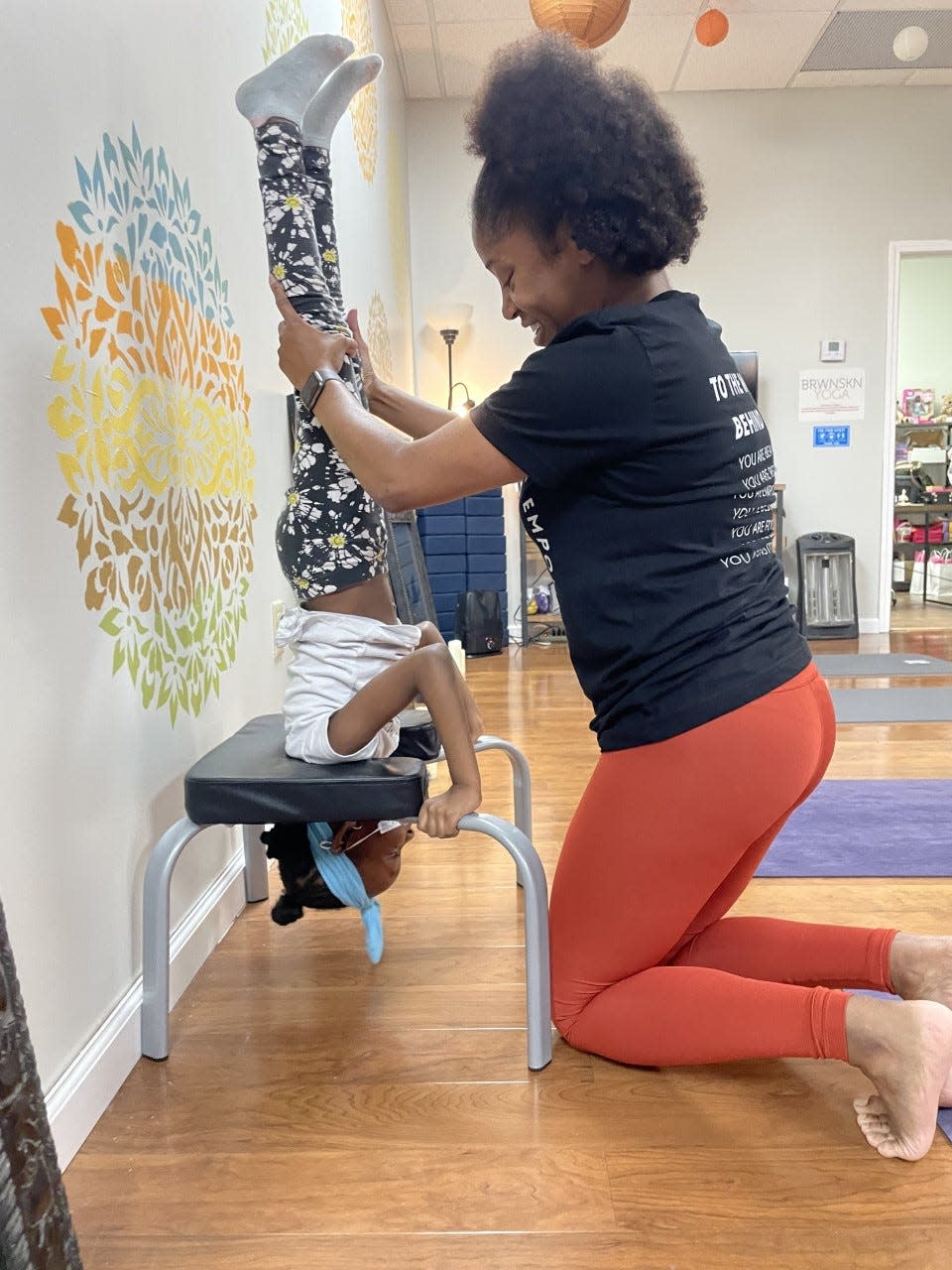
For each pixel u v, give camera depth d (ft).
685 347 3.34
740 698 3.49
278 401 6.88
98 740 3.85
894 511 21.85
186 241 5.00
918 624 18.83
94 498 3.83
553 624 17.39
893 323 16.99
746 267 16.96
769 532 3.81
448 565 15.83
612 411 3.24
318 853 4.15
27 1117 2.17
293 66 4.03
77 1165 3.46
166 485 4.63
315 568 4.19
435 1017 4.50
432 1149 3.51
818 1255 2.96
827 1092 3.84
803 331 17.06
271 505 6.64
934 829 6.93
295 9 7.67
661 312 3.41
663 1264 2.93
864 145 16.63
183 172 4.99
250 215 6.26
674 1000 3.73
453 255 16.85
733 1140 3.53
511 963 5.05
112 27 4.10
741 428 3.51
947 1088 3.60
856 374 17.11
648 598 3.51
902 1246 2.99
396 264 14.29
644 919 3.73
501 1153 3.48
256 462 6.28
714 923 4.28
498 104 3.39
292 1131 3.64
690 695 3.51
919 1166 3.37
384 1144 3.55
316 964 5.08
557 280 3.55
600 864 3.76
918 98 16.49
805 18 13.97
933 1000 3.63
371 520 4.22
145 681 4.34
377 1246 3.03
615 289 3.56
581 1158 3.44
